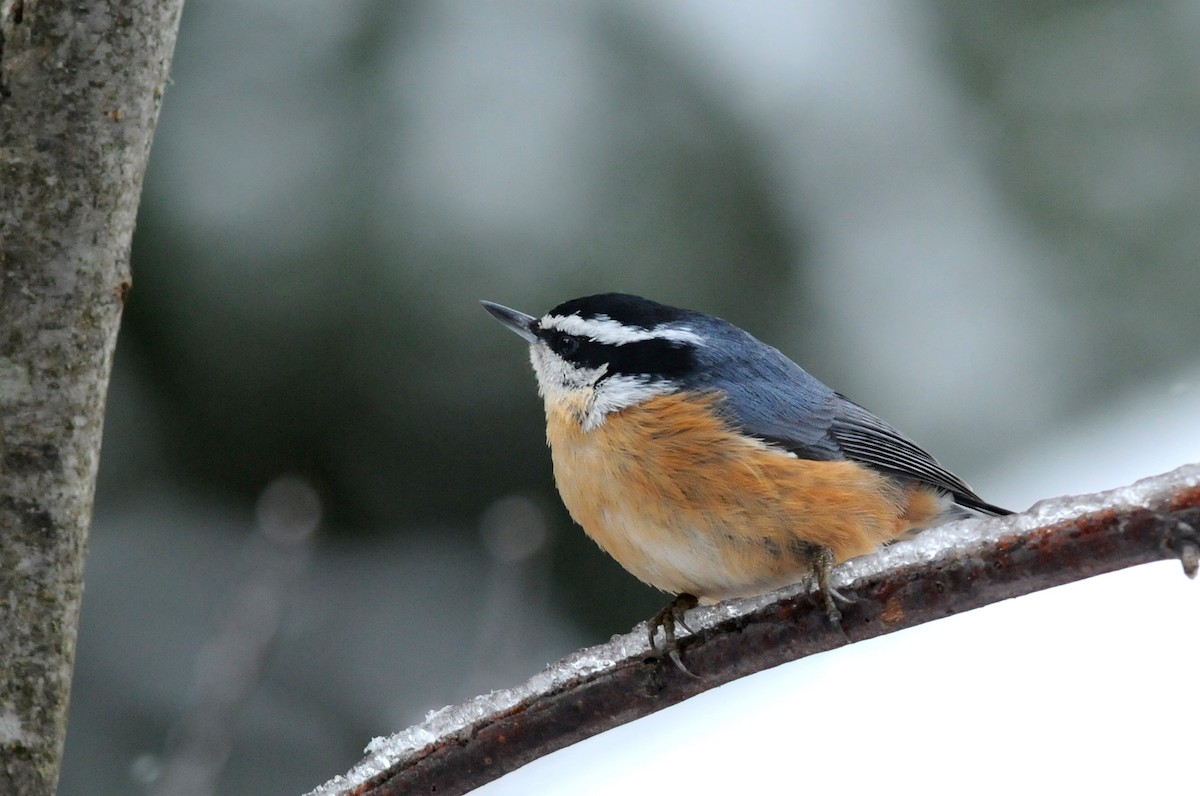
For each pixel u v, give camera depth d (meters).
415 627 11.82
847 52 12.83
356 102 11.73
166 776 7.61
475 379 11.62
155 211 11.62
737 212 12.02
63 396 4.79
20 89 4.62
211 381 11.81
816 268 12.33
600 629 12.09
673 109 11.98
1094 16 13.58
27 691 4.79
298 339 11.59
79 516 4.88
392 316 11.51
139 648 11.32
